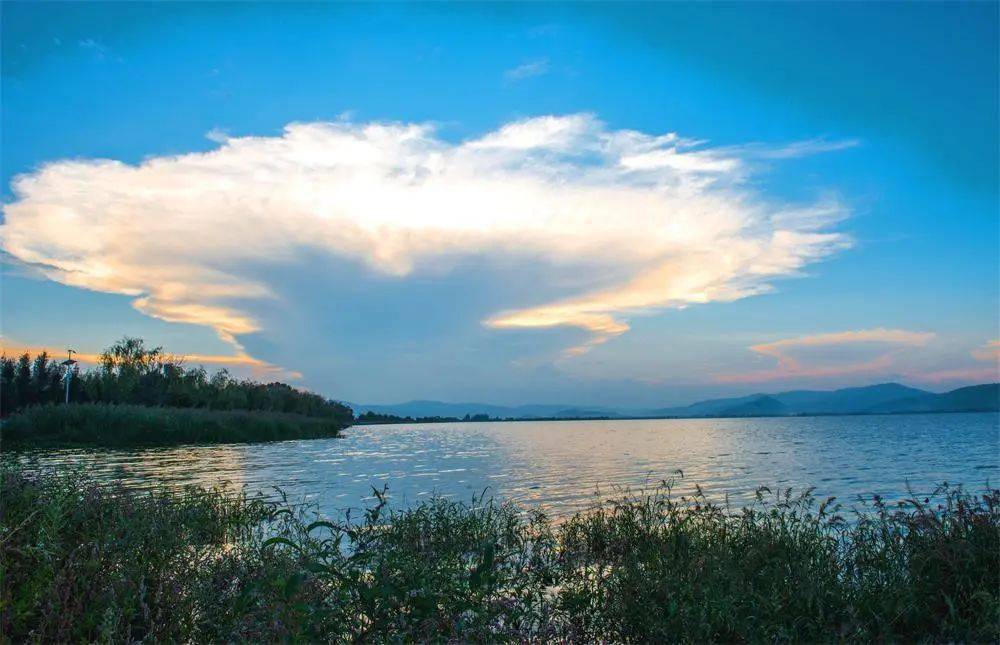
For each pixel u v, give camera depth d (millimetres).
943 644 5359
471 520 9977
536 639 4727
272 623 4090
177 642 4699
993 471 27250
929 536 6520
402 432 103750
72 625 4555
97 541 5414
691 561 6312
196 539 6922
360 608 4434
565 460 35406
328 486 20234
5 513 5867
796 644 5176
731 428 124750
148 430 43438
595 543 9281
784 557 6453
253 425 54156
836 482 22844
